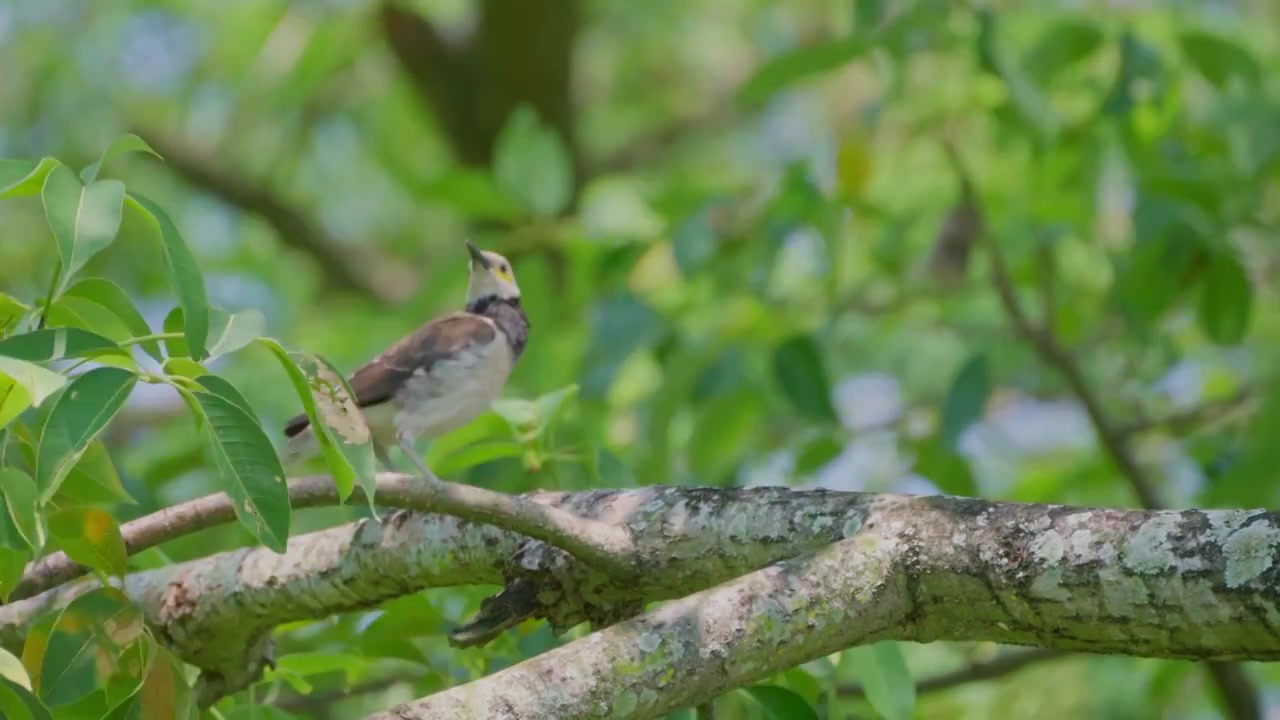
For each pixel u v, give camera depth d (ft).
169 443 39.29
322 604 20.85
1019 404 49.93
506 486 24.72
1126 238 39.04
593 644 15.98
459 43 60.54
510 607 19.33
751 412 35.81
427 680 23.54
